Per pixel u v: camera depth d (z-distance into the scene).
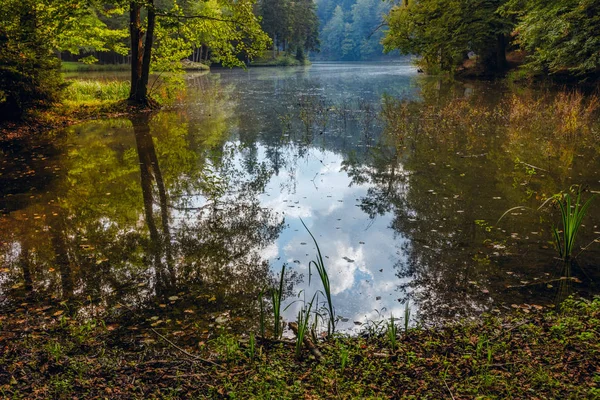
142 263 5.25
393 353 3.35
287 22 76.12
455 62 31.53
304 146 11.77
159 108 19.52
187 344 3.66
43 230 6.25
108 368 3.27
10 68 13.10
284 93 25.69
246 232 6.19
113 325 3.96
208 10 19.64
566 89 19.64
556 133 11.75
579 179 7.91
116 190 8.08
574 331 3.45
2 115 13.91
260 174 9.16
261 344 3.59
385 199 7.38
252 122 15.69
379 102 19.94
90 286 4.70
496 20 27.48
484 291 4.41
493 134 12.02
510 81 25.39
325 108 18.58
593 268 4.80
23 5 13.95
